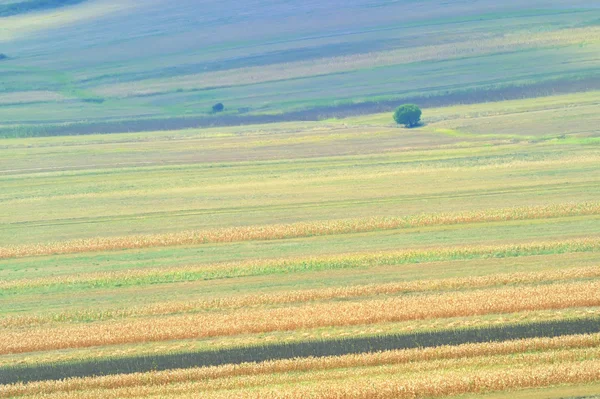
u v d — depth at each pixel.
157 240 146.50
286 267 123.25
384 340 89.00
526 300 96.69
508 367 78.50
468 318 93.75
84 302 112.19
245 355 87.62
